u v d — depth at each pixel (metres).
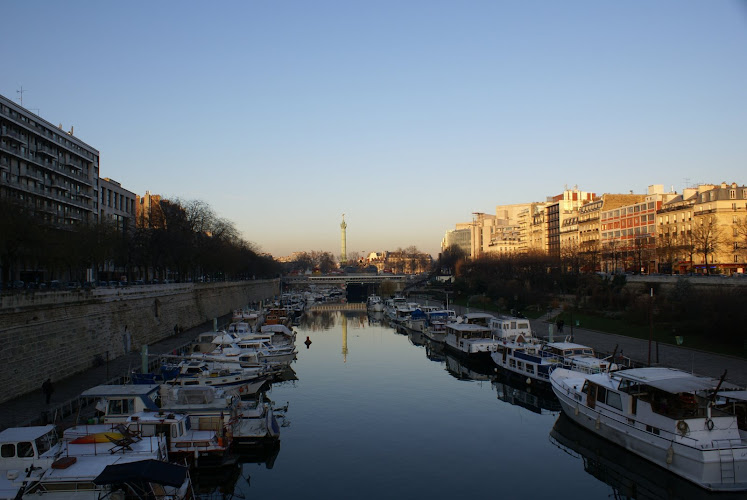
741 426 35.09
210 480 35.03
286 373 68.19
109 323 63.88
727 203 117.38
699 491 31.66
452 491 33.44
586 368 53.59
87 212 113.81
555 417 48.50
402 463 37.81
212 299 119.81
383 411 50.44
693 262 118.19
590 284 105.69
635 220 146.12
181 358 59.84
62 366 52.38
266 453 38.91
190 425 37.66
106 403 38.12
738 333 59.72
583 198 194.00
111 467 26.59
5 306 43.97
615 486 34.31
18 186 91.19
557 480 35.12
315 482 34.84
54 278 100.19
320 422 47.09
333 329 120.44
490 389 59.47
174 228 107.88
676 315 74.12
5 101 89.31
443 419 47.88
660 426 34.19
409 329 108.31
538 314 104.44
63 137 107.19
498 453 39.69
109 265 108.50
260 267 199.38
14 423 36.97
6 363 43.84
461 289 157.00
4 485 27.89
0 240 59.03
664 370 38.88
